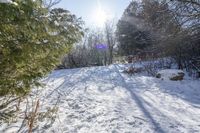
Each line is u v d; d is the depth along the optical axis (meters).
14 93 4.73
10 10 3.53
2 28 3.67
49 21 4.82
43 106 7.36
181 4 12.95
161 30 14.56
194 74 13.23
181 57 14.77
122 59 27.73
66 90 10.45
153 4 14.47
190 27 12.92
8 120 5.29
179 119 6.35
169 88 10.70
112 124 5.91
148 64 16.47
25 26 3.95
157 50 16.14
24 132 5.16
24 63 4.20
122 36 28.94
